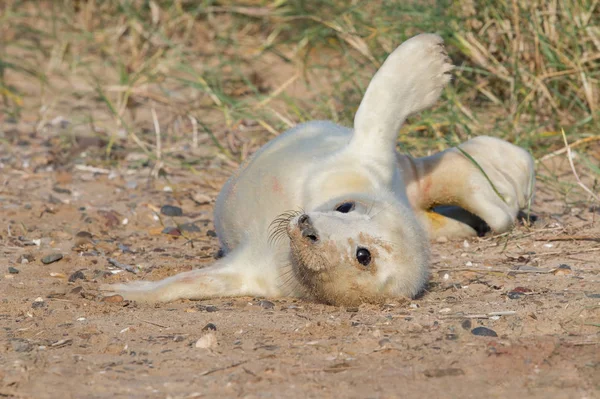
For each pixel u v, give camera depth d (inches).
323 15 1560.0
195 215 1080.8
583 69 1278.3
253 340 667.4
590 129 1256.8
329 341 658.2
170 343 667.4
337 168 810.8
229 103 1349.7
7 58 1674.5
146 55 1622.8
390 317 710.5
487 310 725.9
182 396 567.8
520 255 906.7
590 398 553.9
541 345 631.8
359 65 1430.9
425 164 972.6
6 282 835.4
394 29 1363.2
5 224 1026.7
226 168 1252.5
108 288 799.1
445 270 856.9
